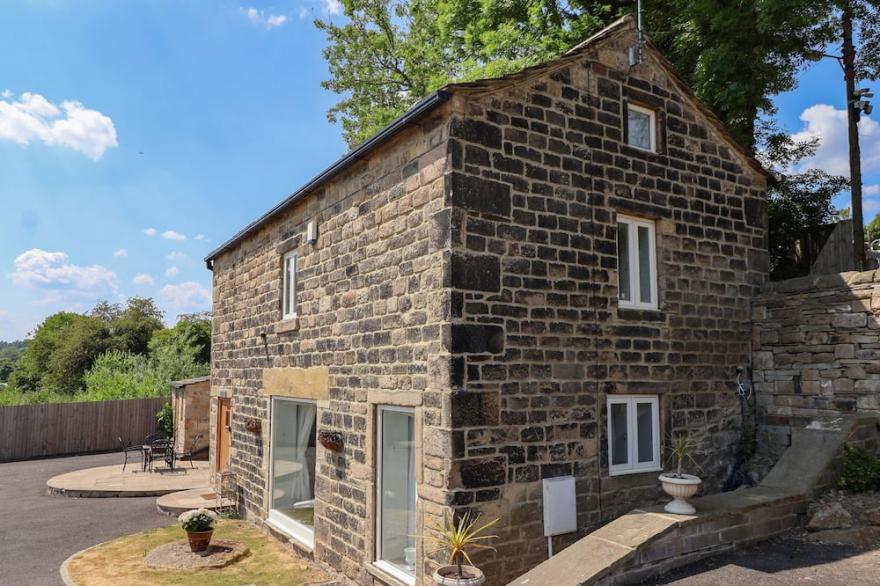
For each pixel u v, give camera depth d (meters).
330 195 8.77
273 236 10.98
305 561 8.94
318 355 8.88
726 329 8.45
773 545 6.33
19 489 15.73
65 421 22.44
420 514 6.18
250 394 11.73
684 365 7.90
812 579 5.36
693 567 5.75
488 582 5.88
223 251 13.60
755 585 5.28
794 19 11.08
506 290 6.32
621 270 7.58
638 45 7.71
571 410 6.69
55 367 41.09
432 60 21.11
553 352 6.61
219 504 12.27
